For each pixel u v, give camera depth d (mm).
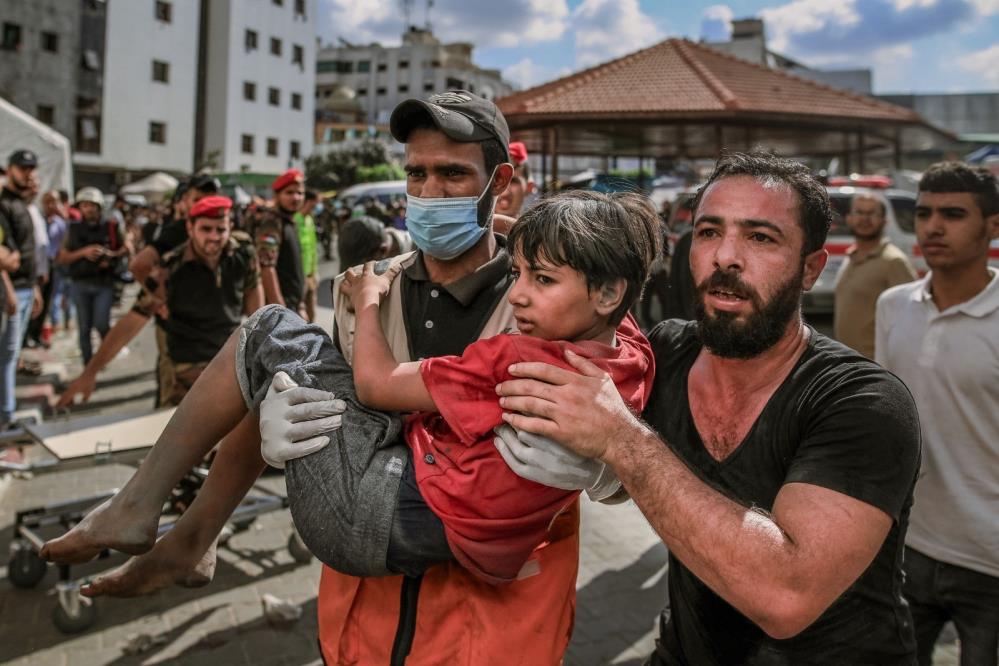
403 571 1466
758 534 1190
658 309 10352
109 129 41375
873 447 1271
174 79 44125
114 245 7957
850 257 4320
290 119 51969
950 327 2314
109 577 1743
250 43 48844
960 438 2256
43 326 9188
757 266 1369
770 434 1438
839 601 1420
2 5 36312
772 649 1454
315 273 8688
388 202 24375
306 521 1459
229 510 1787
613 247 1391
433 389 1417
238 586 3752
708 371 1586
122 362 8953
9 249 5582
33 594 3615
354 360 1553
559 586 1620
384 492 1425
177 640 3270
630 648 3281
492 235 2021
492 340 1426
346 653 1610
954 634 3414
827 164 23297
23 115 10945
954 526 2238
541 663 1553
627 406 1406
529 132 14094
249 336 1626
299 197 6035
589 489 1475
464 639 1510
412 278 1922
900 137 15688
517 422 1333
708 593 1527
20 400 6465
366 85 82375
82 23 39500
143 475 1602
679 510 1231
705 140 16312
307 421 1478
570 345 1421
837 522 1203
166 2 43406
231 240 4258
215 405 1614
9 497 4840
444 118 1745
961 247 2281
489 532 1387
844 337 4297
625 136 15578
